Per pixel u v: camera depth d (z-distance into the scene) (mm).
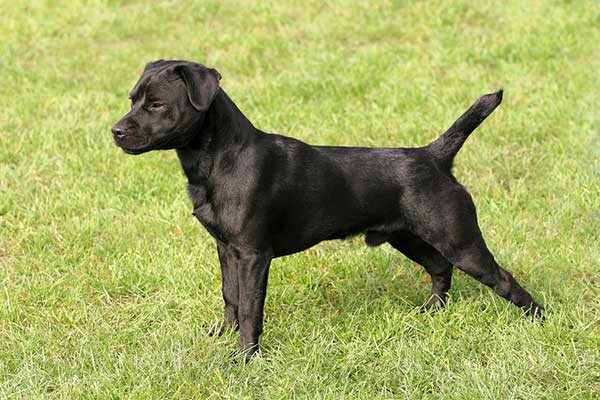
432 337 7527
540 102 13273
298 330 7738
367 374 7098
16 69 16250
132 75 15969
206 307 8312
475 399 6582
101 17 19516
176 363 7074
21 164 11781
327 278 8930
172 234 9891
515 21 17125
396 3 18906
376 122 12789
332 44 16938
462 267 7574
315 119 13086
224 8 19688
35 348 7566
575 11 17375
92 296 8766
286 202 7230
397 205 7492
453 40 16484
